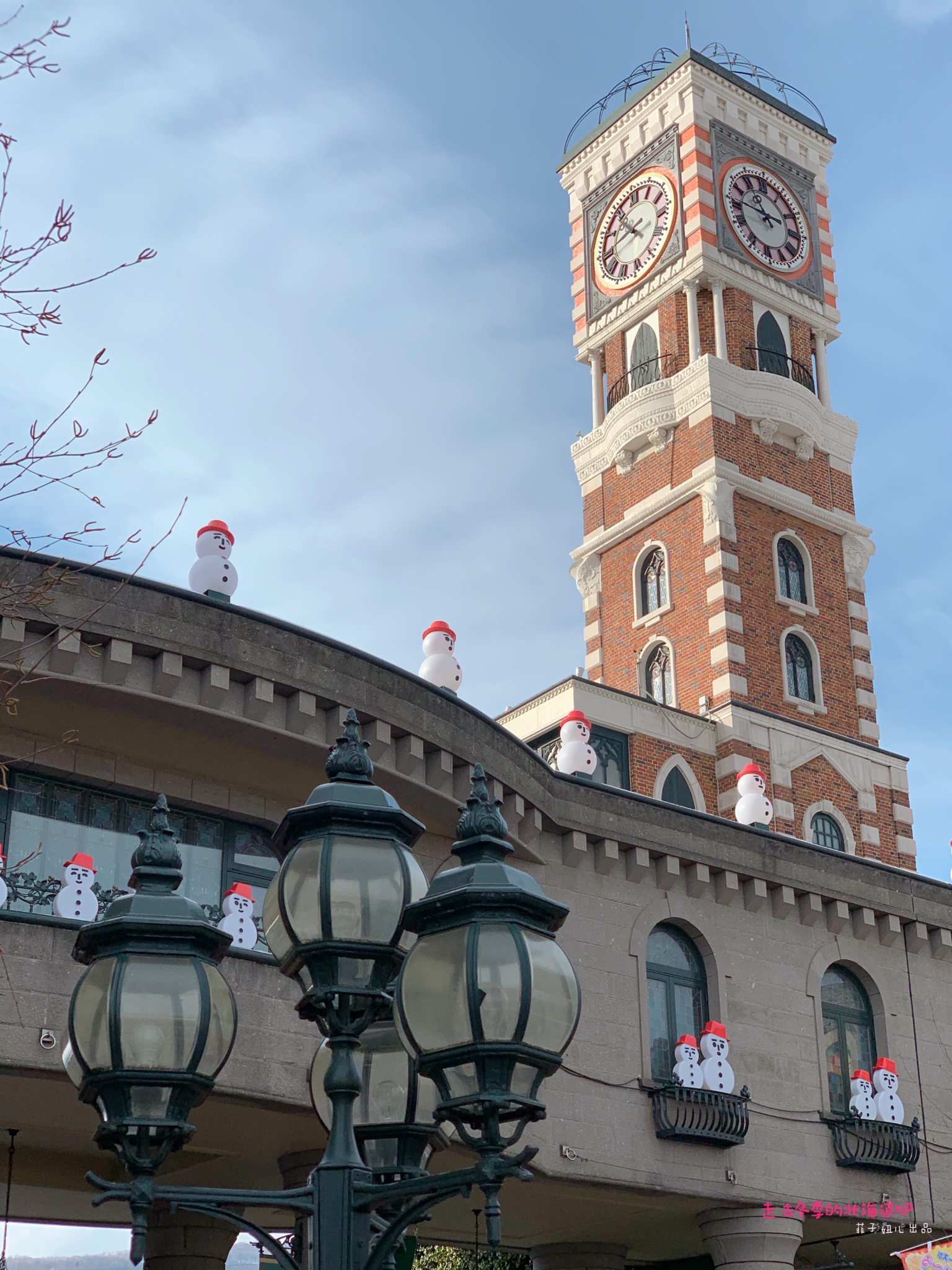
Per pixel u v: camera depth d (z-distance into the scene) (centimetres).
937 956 2823
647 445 4659
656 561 4553
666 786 4022
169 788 1961
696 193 4744
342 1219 679
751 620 4347
